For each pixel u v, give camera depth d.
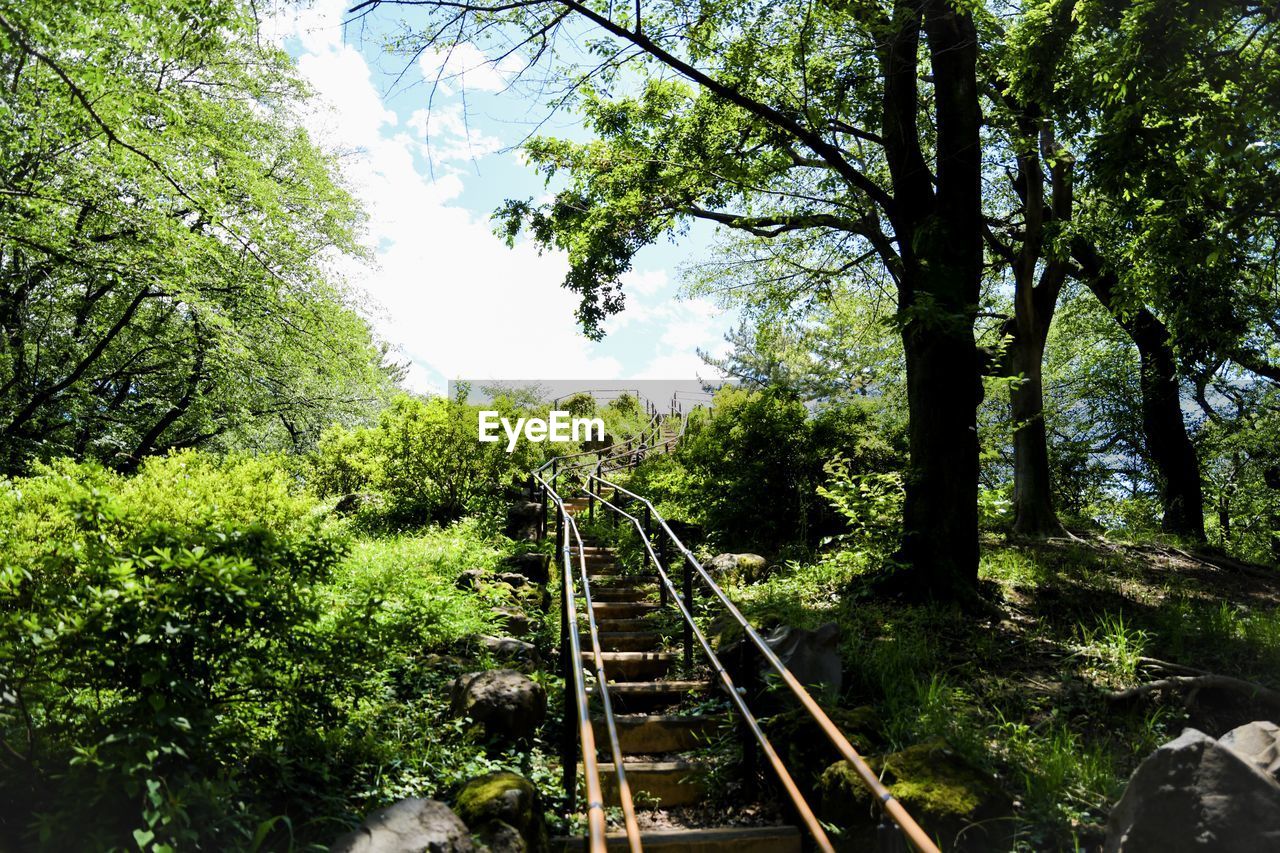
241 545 4.02
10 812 3.14
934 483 8.48
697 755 5.26
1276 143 7.57
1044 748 4.82
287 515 9.41
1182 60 6.99
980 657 6.65
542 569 10.59
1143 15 6.82
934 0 8.60
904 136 9.03
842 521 11.30
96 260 14.74
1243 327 10.28
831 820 4.20
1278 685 5.90
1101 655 6.48
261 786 3.79
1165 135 7.57
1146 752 4.97
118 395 20.09
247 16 8.75
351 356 19.02
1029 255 12.87
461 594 8.10
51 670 3.37
